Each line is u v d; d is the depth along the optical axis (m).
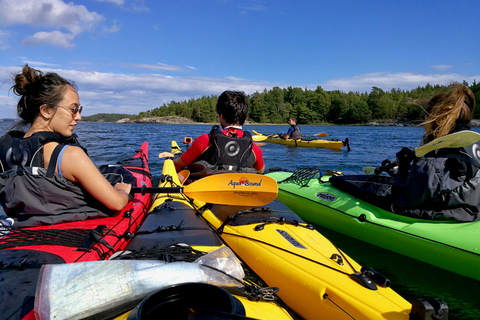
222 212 2.53
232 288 1.21
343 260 1.80
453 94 2.36
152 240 1.86
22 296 1.13
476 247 2.27
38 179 1.65
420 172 2.47
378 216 2.90
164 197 2.93
